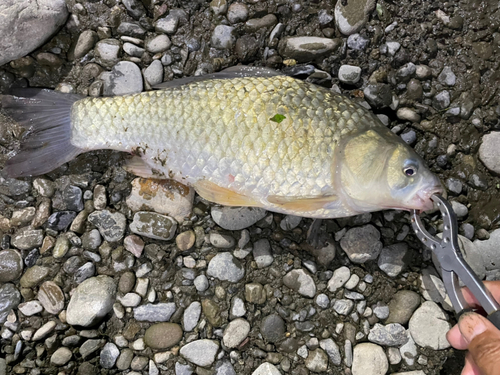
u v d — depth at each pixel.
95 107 0.30
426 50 0.34
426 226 0.34
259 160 0.29
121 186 0.34
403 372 0.33
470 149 0.34
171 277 0.33
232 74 0.33
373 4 0.33
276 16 0.34
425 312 0.33
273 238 0.34
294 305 0.33
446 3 0.34
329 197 0.29
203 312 0.33
